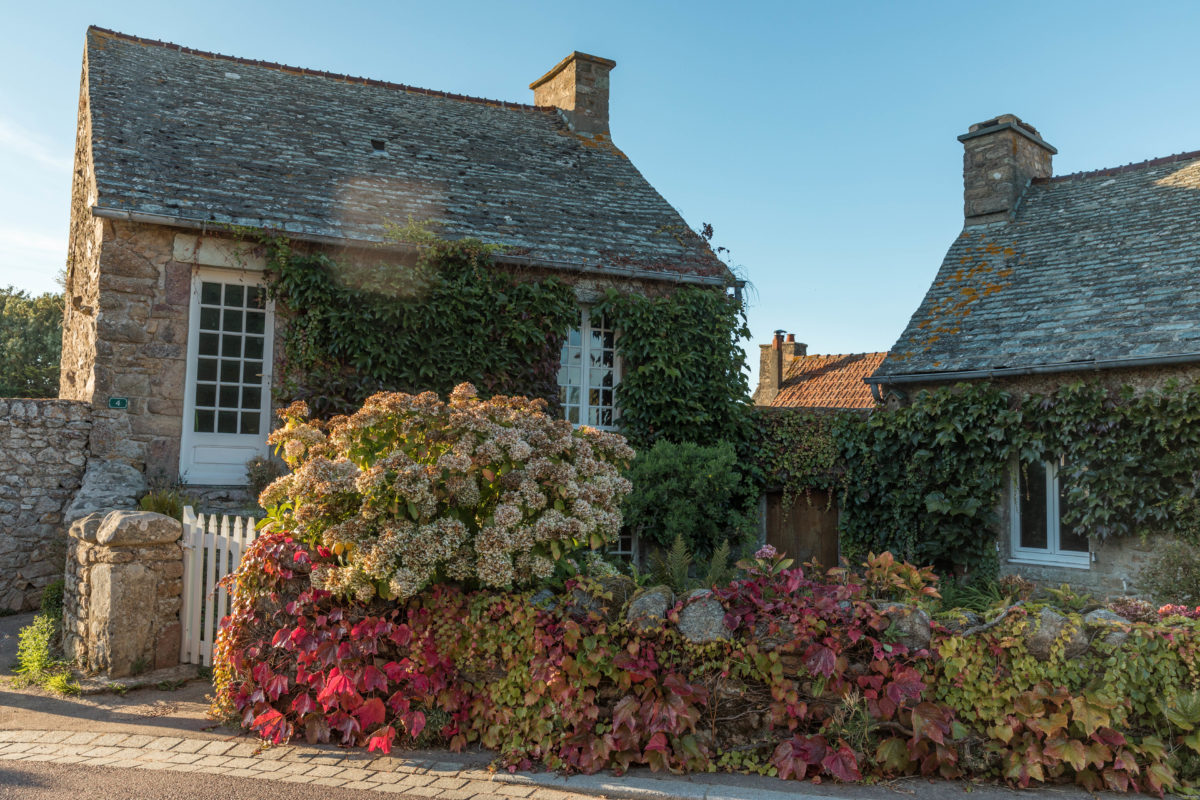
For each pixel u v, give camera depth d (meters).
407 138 12.64
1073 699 4.50
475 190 11.88
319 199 10.28
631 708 4.65
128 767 4.55
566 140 14.58
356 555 4.77
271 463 9.39
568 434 5.18
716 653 4.76
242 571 5.32
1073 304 10.74
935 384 10.84
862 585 5.02
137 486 8.66
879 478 11.12
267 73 13.18
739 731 4.76
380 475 4.65
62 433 8.88
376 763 4.66
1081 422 9.36
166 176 9.57
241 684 5.33
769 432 11.93
